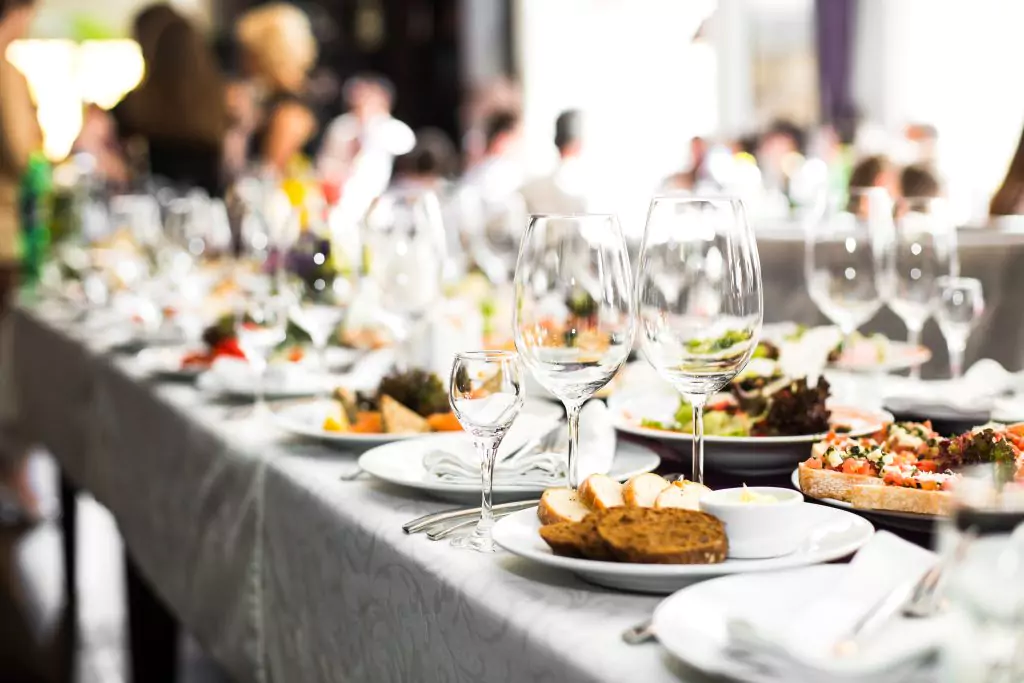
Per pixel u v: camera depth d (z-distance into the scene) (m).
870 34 8.70
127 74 8.78
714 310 0.93
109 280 3.01
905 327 2.09
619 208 5.11
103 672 2.73
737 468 1.16
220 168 4.32
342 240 1.79
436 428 1.33
